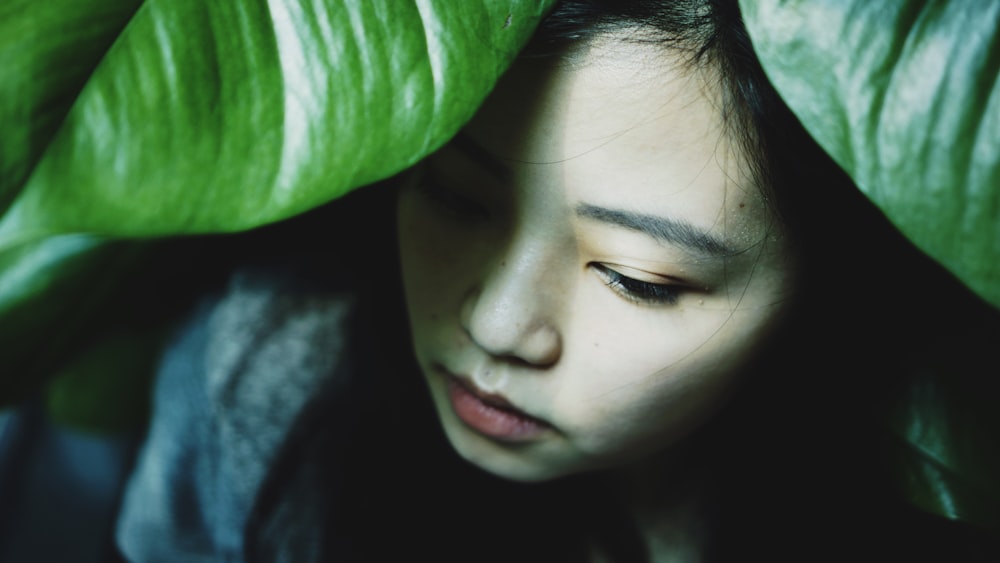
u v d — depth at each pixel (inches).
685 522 21.9
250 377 23.1
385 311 22.0
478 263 16.1
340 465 22.9
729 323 15.9
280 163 13.3
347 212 22.6
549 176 14.9
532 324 15.9
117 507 29.2
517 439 17.7
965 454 17.3
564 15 14.2
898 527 20.5
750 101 14.3
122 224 13.0
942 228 12.6
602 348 16.1
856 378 18.9
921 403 17.8
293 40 13.5
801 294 16.2
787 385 19.6
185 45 13.4
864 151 12.9
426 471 22.4
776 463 20.8
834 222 15.8
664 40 14.1
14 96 12.9
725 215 14.8
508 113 14.7
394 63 13.5
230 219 13.2
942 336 17.9
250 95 13.4
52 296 19.3
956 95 12.7
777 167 14.7
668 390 16.5
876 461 19.0
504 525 22.4
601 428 16.9
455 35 13.6
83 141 13.0
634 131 14.4
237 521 23.3
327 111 13.4
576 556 22.5
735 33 14.1
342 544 22.9
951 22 12.9
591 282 15.7
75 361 25.1
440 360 17.5
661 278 15.2
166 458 24.0
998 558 19.6
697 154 14.4
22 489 35.2
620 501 21.8
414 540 22.7
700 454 21.1
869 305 18.1
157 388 24.7
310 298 23.7
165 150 13.1
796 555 21.3
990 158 12.6
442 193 16.1
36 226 12.8
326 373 23.3
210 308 24.0
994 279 12.5
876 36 12.9
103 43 13.2
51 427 34.9
